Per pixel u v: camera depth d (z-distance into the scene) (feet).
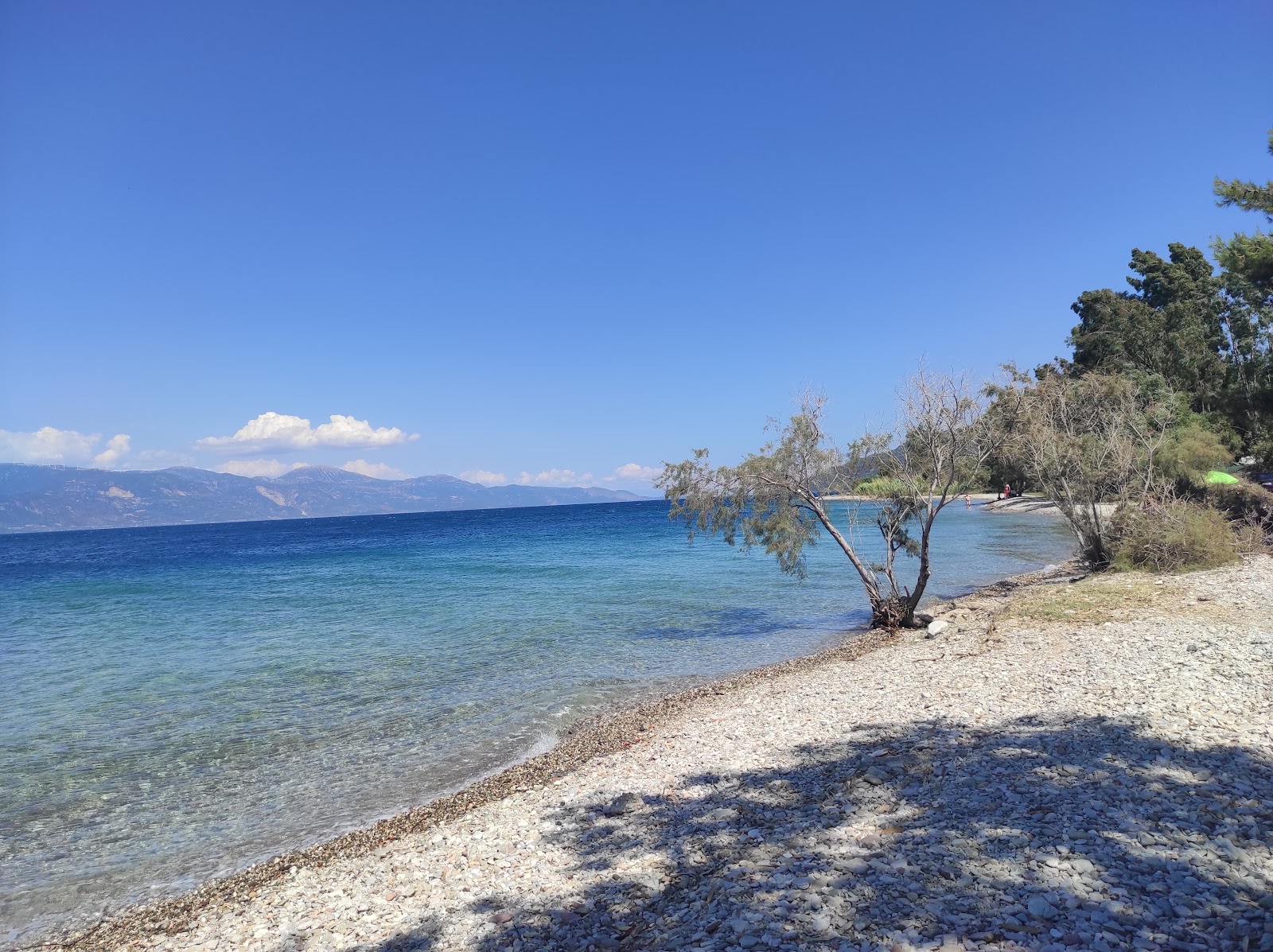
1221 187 61.87
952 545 153.99
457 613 91.86
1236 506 99.30
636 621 83.35
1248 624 47.03
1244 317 201.67
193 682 60.64
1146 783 24.26
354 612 95.45
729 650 68.18
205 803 36.83
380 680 59.72
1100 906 16.92
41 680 62.75
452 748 43.96
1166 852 19.43
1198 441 107.55
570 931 20.58
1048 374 95.20
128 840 33.14
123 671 65.21
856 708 41.04
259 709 52.54
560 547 202.49
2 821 35.27
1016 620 58.70
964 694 40.11
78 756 43.60
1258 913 16.03
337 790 38.22
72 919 26.78
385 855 29.07
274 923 24.12
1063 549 136.87
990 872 19.26
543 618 86.53
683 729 42.57
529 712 50.57
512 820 30.73
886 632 69.10
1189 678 36.55
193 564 196.95
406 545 249.14
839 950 16.29
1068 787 24.81
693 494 68.85
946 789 26.14
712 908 19.60
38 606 113.09
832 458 68.64
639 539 226.17
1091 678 39.22
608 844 26.73
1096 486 85.30
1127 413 92.38
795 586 108.47
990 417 71.61
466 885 24.99
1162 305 232.32
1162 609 54.75
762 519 70.28
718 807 28.68
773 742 36.78
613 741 42.86
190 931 24.61
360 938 22.13
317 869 28.81
